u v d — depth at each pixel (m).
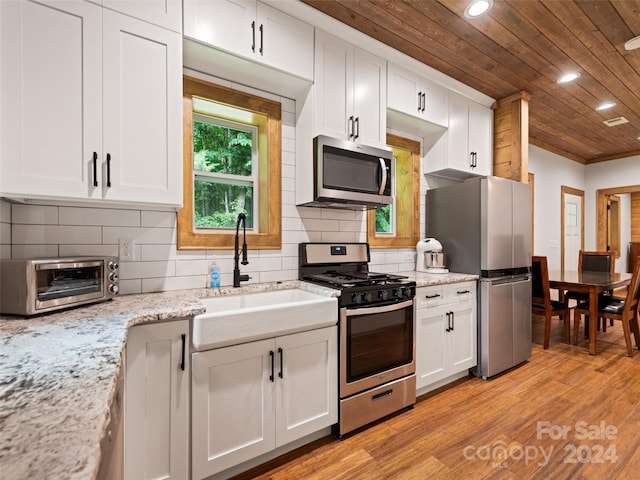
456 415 2.07
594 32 2.25
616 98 3.32
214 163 2.24
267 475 1.56
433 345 2.36
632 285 3.02
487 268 2.62
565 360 3.00
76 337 0.97
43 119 1.27
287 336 1.63
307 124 2.19
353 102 2.29
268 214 2.24
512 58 2.59
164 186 1.54
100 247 1.69
